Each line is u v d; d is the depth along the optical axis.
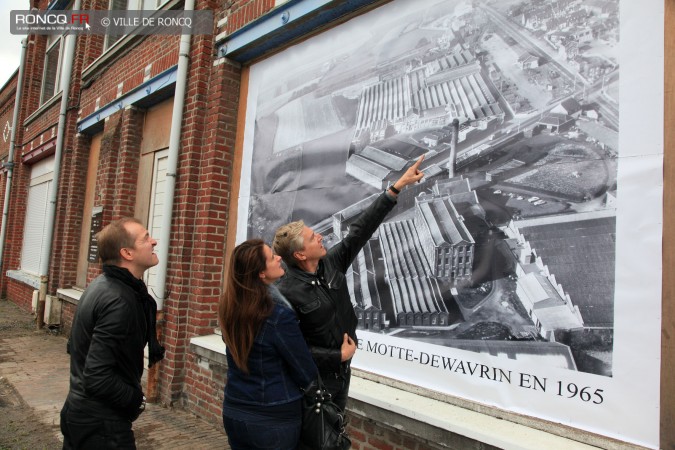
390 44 3.65
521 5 2.85
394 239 3.38
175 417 4.71
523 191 2.72
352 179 3.79
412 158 3.36
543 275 2.58
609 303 2.32
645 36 2.32
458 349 2.91
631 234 2.29
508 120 2.84
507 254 2.75
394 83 3.57
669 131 2.21
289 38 4.54
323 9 3.98
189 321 5.00
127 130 6.91
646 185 2.26
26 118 12.63
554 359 2.48
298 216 4.24
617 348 2.28
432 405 2.89
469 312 2.89
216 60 5.18
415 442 2.92
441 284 3.06
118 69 7.48
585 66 2.53
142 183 6.79
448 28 3.25
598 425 2.30
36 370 6.28
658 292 2.18
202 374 4.72
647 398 2.16
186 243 5.11
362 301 3.54
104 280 2.26
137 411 2.28
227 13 5.11
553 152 2.62
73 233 8.80
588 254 2.42
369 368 3.44
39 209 11.59
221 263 5.05
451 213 3.06
